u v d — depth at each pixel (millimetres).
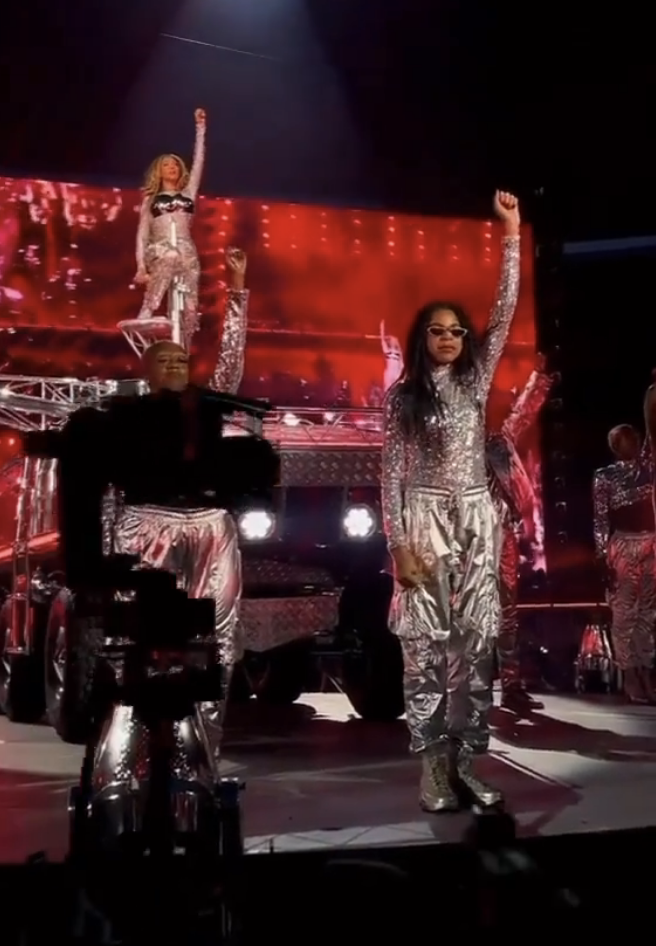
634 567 7176
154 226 6492
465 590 3852
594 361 9500
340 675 6992
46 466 6535
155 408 2727
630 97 8312
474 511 3873
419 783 4367
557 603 9008
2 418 6727
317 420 7203
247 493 2822
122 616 2684
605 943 3143
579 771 4508
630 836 3305
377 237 9570
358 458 5895
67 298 8898
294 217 9359
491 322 4078
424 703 3812
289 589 5770
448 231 9711
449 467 3867
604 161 8781
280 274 9344
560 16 7957
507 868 3135
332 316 9492
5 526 7535
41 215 8797
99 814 2990
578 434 9469
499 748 5125
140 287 9047
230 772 4676
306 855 3033
